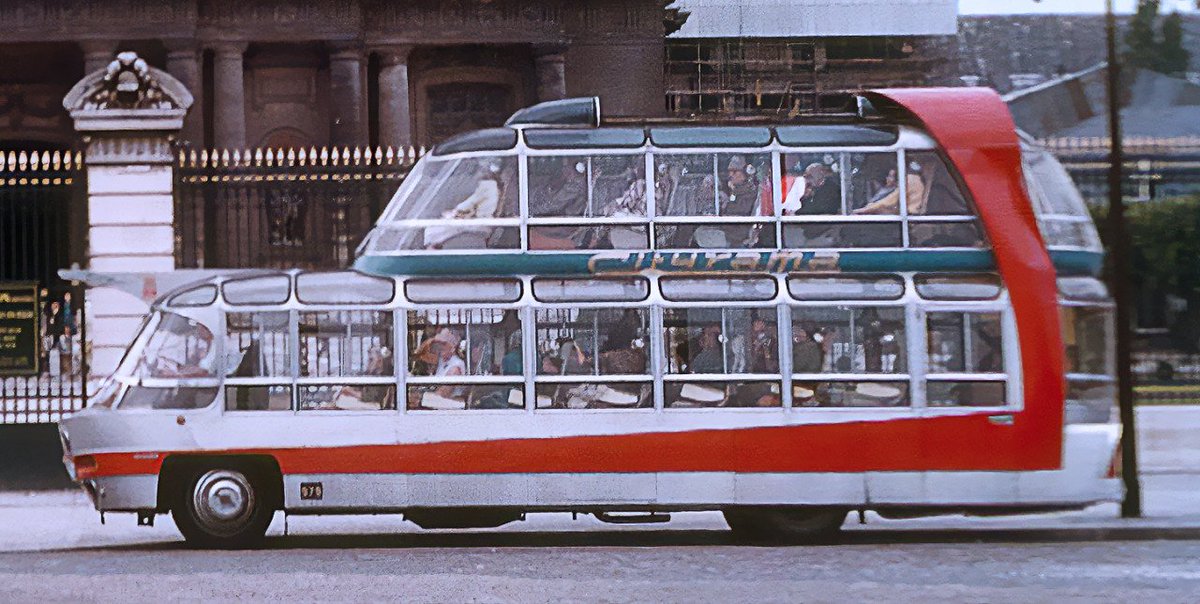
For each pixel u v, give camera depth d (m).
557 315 21.22
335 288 21.31
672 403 21.11
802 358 21.17
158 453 21.02
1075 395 21.25
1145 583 16.75
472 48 61.56
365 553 20.36
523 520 23.23
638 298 21.22
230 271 26.48
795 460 21.05
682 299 21.22
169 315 21.36
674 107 66.75
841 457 21.05
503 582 17.25
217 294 21.36
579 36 60.84
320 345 21.23
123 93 28.80
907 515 21.59
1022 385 21.06
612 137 21.64
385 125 60.31
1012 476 21.05
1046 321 21.12
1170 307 32.16
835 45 69.19
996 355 21.22
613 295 21.22
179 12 57.97
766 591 16.38
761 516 21.61
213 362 21.20
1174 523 22.75
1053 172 21.98
